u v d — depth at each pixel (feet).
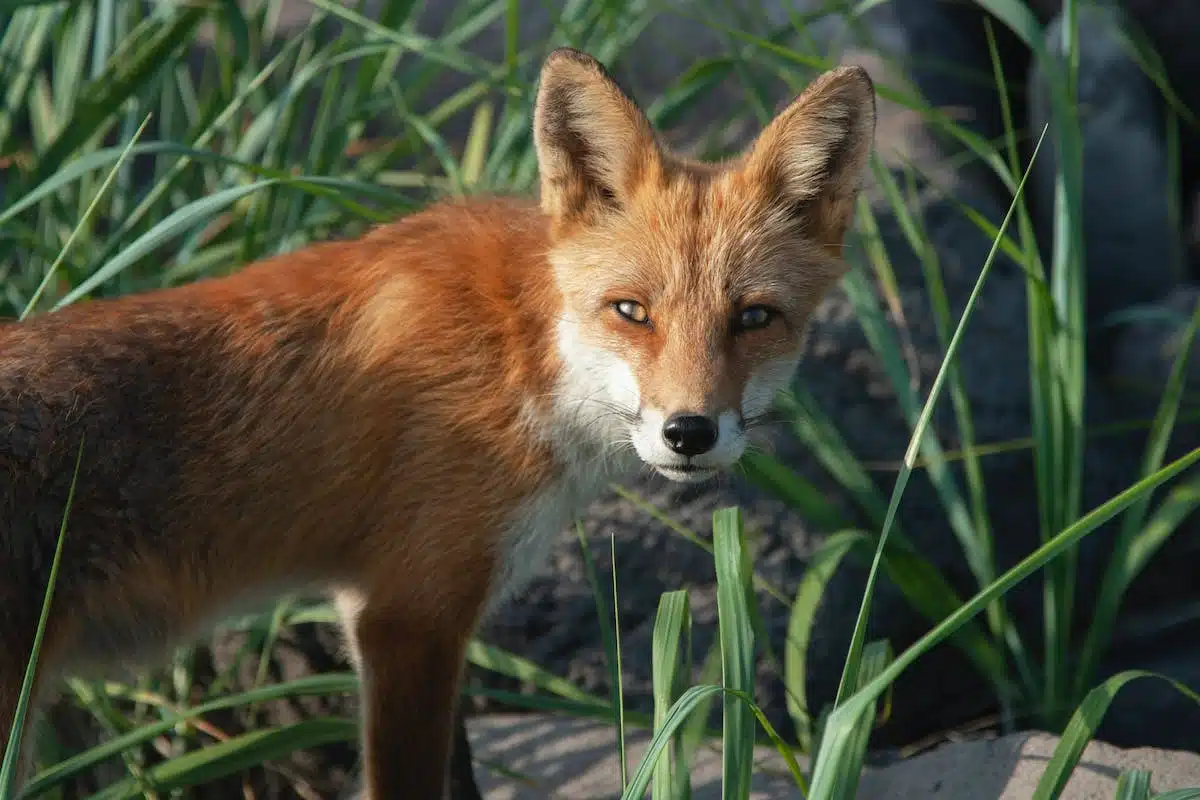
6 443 18.45
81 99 28.30
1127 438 35.17
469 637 20.97
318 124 32.19
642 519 28.43
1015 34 44.93
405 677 20.59
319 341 20.51
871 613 28.02
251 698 22.26
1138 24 44.19
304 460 20.31
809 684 27.07
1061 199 25.79
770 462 24.53
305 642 26.89
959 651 29.12
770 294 20.11
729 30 24.57
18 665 18.63
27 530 18.58
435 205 22.71
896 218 34.01
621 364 19.90
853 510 29.27
